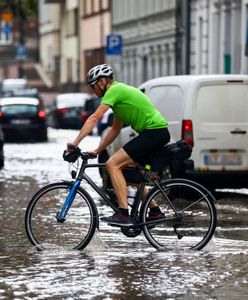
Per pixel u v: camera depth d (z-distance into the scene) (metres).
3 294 19.06
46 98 162.75
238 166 36.06
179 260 22.58
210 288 19.47
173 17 101.12
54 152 65.69
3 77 197.75
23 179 44.72
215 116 35.88
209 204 24.03
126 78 124.25
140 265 21.95
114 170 24.05
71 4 164.12
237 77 36.00
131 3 119.44
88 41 151.88
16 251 24.02
